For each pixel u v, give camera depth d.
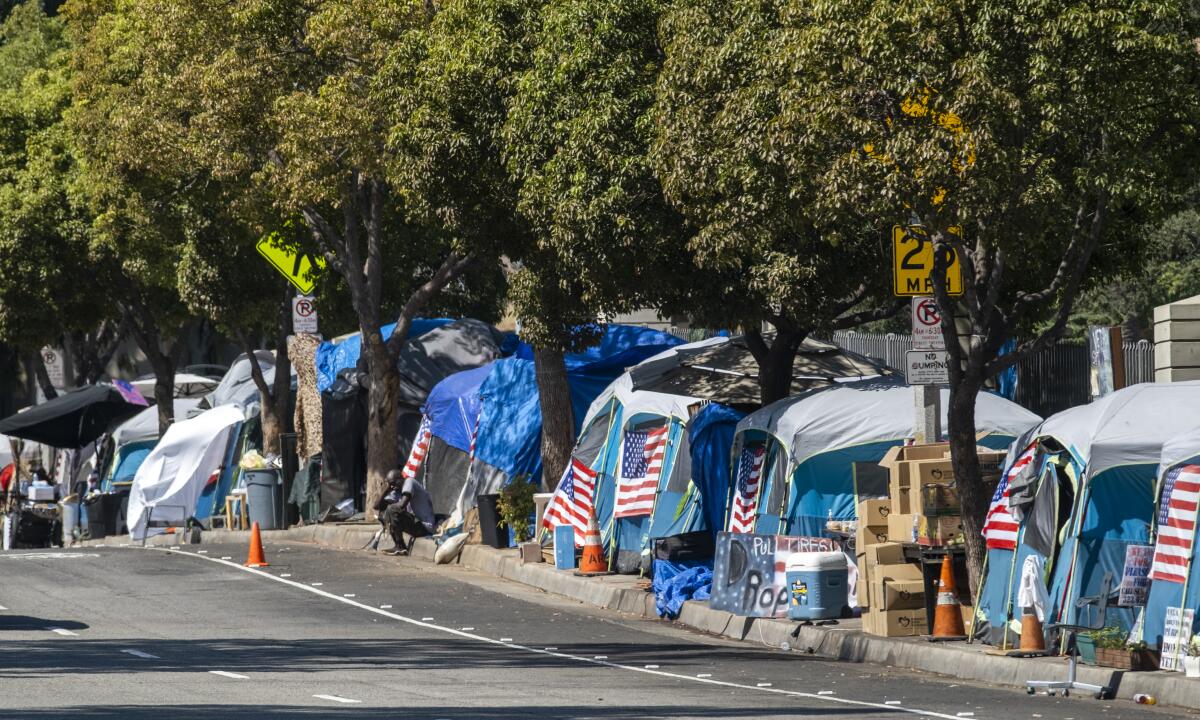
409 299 89.81
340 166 74.25
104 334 144.75
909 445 49.53
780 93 42.38
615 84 55.28
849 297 62.03
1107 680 36.25
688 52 48.97
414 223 90.00
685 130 48.06
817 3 41.09
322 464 90.56
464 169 60.75
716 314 58.00
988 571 43.12
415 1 69.75
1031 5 39.62
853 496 53.56
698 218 52.34
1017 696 36.09
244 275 95.62
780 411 55.38
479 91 59.62
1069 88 40.50
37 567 69.38
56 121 113.81
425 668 39.53
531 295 62.94
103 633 47.09
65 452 125.88
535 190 55.94
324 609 54.47
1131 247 53.91
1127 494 40.09
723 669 40.94
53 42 141.00
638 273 56.53
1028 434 42.94
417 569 69.19
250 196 79.06
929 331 47.16
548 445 72.31
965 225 43.56
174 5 75.06
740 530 57.00
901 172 40.66
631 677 38.53
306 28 75.00
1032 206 41.56
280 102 71.56
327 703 31.83
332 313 102.31
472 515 74.81
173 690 33.78
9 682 34.94
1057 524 40.50
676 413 60.62
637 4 55.88
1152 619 37.47
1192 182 47.22
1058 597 40.19
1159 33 42.41
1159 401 39.72
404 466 90.38
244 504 94.25
